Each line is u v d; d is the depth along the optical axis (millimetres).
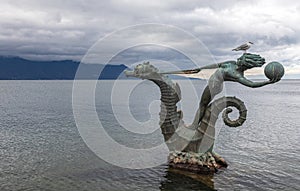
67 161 28438
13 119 57688
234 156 30375
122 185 22125
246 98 120062
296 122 55469
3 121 55250
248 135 42125
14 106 81250
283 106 88938
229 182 22625
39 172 25234
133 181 22844
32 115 62906
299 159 29391
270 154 31359
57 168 26312
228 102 23219
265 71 22156
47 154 31234
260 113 70562
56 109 72750
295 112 72625
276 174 24688
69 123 51875
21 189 21359
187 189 21484
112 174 24328
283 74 22031
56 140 38125
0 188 21562
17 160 29156
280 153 31859
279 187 21984
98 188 21547
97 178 23547
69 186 21906
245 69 22719
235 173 24453
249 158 29594
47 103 88062
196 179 23000
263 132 44625
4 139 39281
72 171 25375
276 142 37688
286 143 37062
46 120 55812
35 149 33562
